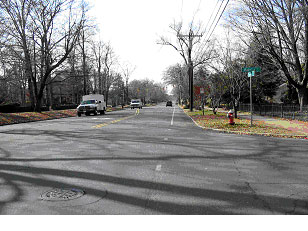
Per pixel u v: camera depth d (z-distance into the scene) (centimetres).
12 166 694
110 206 434
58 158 786
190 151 887
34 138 1208
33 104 3534
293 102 4016
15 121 2372
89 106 3388
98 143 1051
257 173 626
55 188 523
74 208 427
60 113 3478
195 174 619
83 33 3456
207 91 3175
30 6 2841
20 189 518
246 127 1529
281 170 653
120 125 1831
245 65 2217
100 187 528
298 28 2384
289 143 1045
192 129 1570
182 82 7212
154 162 735
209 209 422
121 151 888
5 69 3025
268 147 957
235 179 581
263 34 2398
